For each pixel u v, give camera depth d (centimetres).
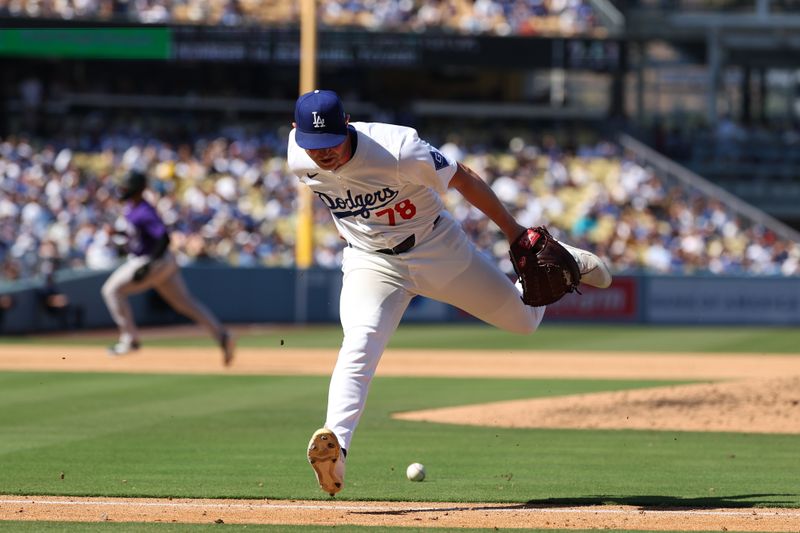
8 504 1309
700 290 6184
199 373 3288
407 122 7781
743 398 2292
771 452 1812
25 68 7431
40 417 2283
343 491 1421
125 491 1403
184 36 6788
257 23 7019
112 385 2945
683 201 7000
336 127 1181
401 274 1288
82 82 7562
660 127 7956
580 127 7894
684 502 1334
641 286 6166
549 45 7138
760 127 8588
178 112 7638
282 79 7744
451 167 1225
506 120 7944
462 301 1322
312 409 2441
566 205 6888
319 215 6519
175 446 1872
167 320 5806
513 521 1209
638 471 1612
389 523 1195
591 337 5091
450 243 1285
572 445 1902
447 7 7656
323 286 5853
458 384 3045
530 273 1298
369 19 7556
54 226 5922
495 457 1759
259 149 7088
